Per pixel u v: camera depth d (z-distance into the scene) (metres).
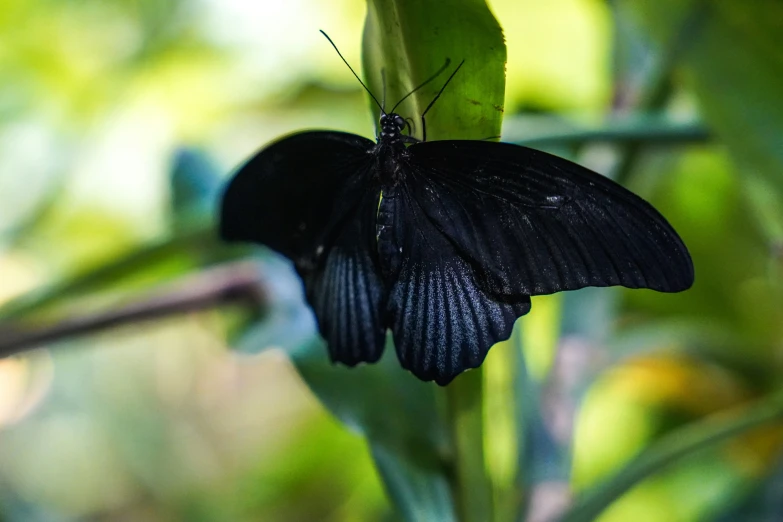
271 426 0.85
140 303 0.52
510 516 0.48
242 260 0.54
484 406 0.45
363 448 0.68
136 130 0.69
